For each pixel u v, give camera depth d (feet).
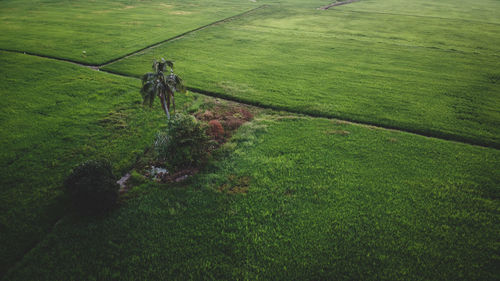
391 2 410.31
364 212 70.44
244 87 140.77
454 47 209.97
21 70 145.59
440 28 265.34
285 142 98.84
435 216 69.46
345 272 56.24
